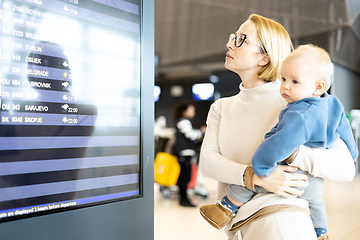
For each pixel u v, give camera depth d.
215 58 8.80
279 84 1.29
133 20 1.24
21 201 0.93
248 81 1.34
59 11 1.03
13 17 0.92
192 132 4.97
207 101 14.22
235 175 1.16
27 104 0.95
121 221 1.16
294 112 1.02
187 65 10.03
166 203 5.07
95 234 1.08
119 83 1.18
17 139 0.92
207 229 3.71
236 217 1.17
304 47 1.12
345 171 1.09
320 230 1.18
